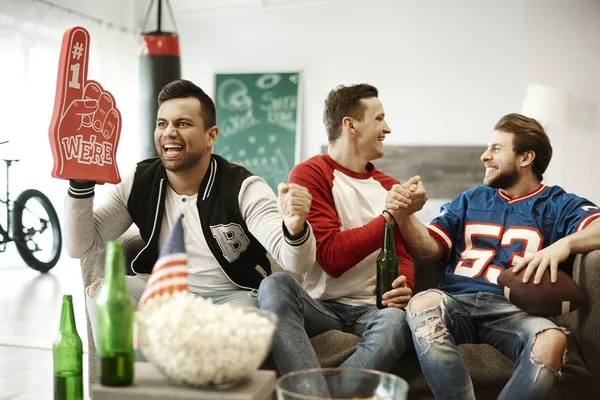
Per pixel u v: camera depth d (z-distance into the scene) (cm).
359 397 126
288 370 181
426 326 191
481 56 564
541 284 197
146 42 551
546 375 179
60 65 193
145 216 218
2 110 512
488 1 560
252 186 213
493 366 199
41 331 363
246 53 633
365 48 595
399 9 585
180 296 127
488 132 564
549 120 501
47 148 553
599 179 520
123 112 629
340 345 202
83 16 577
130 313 126
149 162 226
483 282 218
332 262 212
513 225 224
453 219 235
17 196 539
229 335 117
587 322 202
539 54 532
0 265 579
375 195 232
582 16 521
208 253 213
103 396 123
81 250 209
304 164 230
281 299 190
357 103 231
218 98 638
